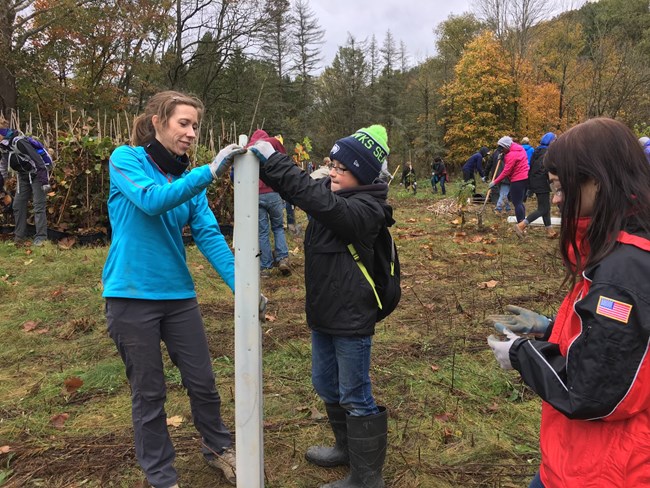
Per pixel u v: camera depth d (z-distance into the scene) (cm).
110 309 211
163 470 216
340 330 211
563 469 136
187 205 224
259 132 563
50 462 255
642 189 125
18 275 595
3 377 350
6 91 2100
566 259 140
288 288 553
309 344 396
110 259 212
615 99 2331
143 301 209
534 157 827
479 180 2256
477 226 923
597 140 128
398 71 4612
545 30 3247
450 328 422
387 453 261
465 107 3591
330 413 245
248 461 194
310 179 190
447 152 4034
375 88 4506
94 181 779
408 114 4391
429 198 1773
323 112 4247
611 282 120
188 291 223
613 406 120
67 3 2009
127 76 2589
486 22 3350
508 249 737
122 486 238
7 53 1989
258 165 186
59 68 2247
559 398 129
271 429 285
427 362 362
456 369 350
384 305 222
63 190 769
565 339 138
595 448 130
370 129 214
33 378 349
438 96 4150
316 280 213
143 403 214
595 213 128
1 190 816
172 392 328
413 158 4291
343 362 216
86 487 238
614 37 2550
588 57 3025
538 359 137
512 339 149
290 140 3572
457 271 613
